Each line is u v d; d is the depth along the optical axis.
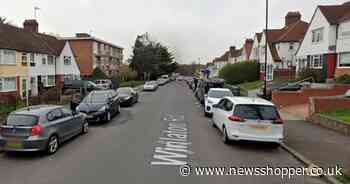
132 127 13.64
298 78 28.92
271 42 43.12
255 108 10.00
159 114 17.98
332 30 27.91
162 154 9.12
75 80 36.53
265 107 10.04
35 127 8.84
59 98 23.84
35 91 33.41
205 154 9.19
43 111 9.53
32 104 20.28
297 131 12.47
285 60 40.19
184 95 33.75
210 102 16.91
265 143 10.52
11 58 28.94
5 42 28.33
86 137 11.51
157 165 8.05
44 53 35.09
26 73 31.58
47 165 8.08
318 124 14.05
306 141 10.67
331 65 28.09
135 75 66.12
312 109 15.04
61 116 10.31
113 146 10.08
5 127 8.94
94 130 12.95
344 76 23.67
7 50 28.25
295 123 14.45
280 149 9.91
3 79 27.69
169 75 98.12
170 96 32.16
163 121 15.33
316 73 27.98
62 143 10.51
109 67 63.34
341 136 11.49
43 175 7.29
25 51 30.97
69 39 52.28
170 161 8.42
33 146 8.75
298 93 20.84
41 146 8.84
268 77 41.56
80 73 48.03
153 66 78.88
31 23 40.94
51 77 37.69
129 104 22.30
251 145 10.39
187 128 13.38
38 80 34.44
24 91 31.22
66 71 41.38
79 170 7.64
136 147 9.94
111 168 7.79
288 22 46.53
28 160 8.55
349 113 14.16
